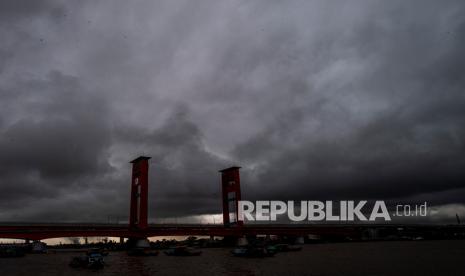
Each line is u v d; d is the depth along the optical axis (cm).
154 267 9094
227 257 11706
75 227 16438
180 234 16862
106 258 11938
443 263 8994
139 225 15800
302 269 8212
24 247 14250
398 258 10475
